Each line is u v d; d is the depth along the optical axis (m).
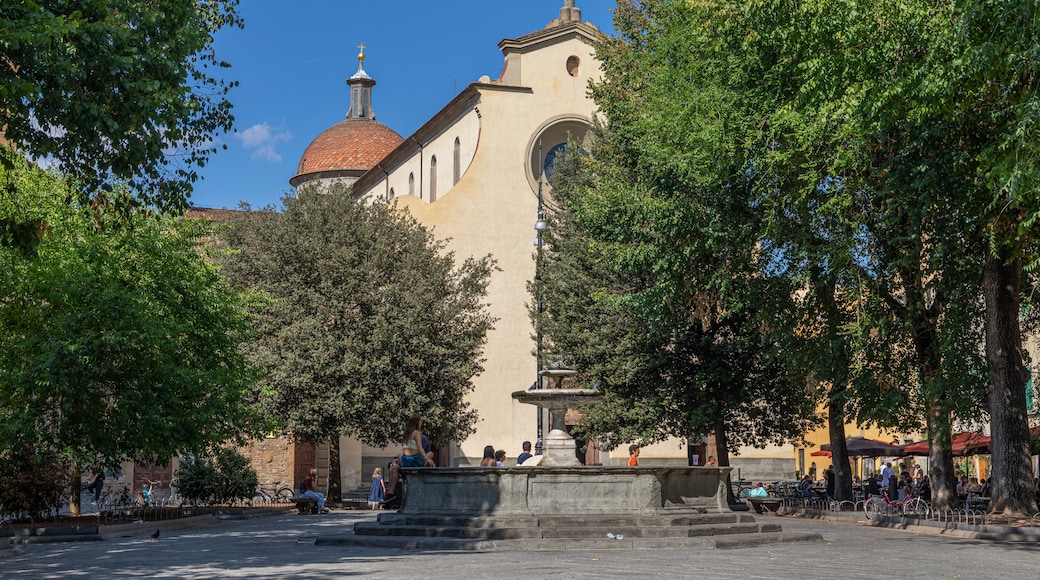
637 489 19.42
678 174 27.23
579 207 33.00
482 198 51.78
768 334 30.08
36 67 15.87
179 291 29.66
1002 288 24.20
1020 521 22.83
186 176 19.31
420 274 43.34
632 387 38.53
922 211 22.45
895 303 26.66
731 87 25.75
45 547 20.25
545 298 41.75
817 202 25.41
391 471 31.45
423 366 42.25
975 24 17.19
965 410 26.66
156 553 17.52
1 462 25.39
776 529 20.45
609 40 38.91
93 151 17.39
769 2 21.06
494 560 15.23
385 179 65.69
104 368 25.69
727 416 38.34
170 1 17.92
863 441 44.22
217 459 36.62
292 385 40.00
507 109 52.53
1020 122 16.41
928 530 24.56
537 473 19.30
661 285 30.28
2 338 26.36
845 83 20.00
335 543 18.80
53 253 26.56
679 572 13.40
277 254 42.22
